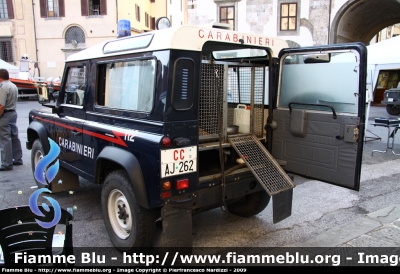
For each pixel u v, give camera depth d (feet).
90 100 13.55
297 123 12.39
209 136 11.67
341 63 11.22
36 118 18.37
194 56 10.12
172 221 10.13
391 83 72.28
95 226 13.99
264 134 13.67
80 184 19.65
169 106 9.77
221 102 11.85
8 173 21.62
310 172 12.34
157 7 114.01
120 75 11.99
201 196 10.85
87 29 89.92
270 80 13.05
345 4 55.47
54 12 90.99
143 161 10.18
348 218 14.94
